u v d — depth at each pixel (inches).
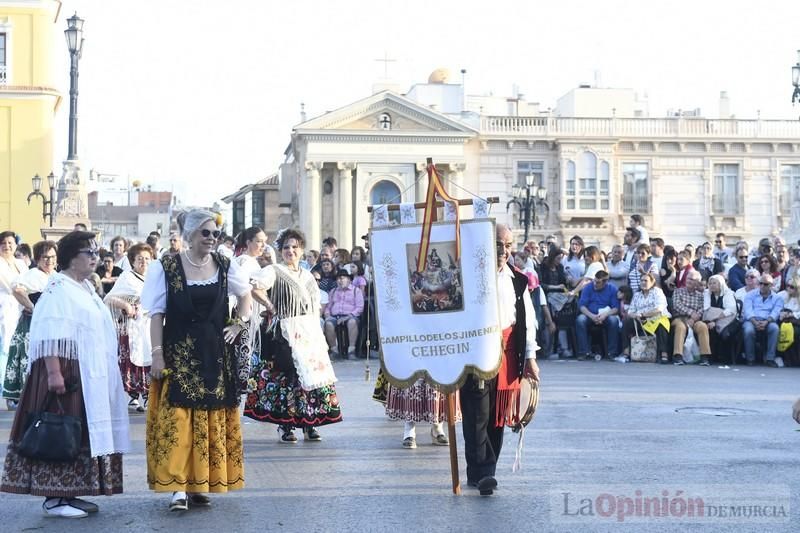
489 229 311.4
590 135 2070.6
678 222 2100.1
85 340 285.7
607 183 2075.5
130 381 491.5
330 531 267.7
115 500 308.7
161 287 291.3
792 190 2112.5
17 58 1833.2
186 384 286.8
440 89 2294.5
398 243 317.1
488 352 308.5
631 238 859.4
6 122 1825.8
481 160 2069.4
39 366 285.0
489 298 309.3
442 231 314.3
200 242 293.9
